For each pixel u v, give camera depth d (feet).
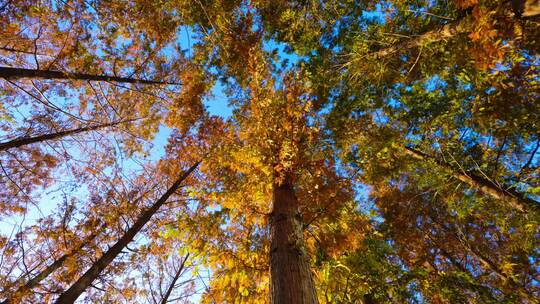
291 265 10.31
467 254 26.78
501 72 12.95
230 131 18.49
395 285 13.55
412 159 22.61
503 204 17.81
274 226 12.66
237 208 15.47
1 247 24.71
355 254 13.65
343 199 14.48
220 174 18.24
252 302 13.96
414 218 27.27
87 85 29.40
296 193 15.75
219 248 13.39
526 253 20.03
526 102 14.14
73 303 22.18
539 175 15.62
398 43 19.36
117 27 27.09
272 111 15.51
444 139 19.22
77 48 25.81
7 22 22.41
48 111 28.58
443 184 20.13
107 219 30.89
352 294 13.58
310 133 15.64
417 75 21.18
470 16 11.93
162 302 34.68
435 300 13.76
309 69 23.56
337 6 22.93
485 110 14.99
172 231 13.16
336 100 23.15
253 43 25.41
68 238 28.84
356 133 19.24
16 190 28.89
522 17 10.80
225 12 25.57
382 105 22.95
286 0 24.59
